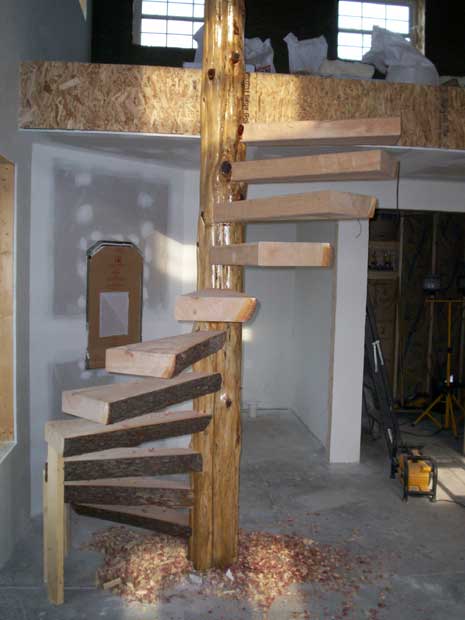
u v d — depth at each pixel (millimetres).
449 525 4109
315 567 3432
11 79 3340
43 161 3977
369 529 4016
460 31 7285
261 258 2363
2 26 3139
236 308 2398
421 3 7277
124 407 2301
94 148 4117
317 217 2535
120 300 4508
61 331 4156
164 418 2996
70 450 2609
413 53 4340
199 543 3295
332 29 7141
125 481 3295
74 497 3111
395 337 7477
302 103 3725
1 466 3293
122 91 3605
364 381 6262
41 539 3713
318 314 6090
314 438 6164
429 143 3863
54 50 4430
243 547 3596
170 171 4840
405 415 7320
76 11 5445
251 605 3047
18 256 3543
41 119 3535
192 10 7074
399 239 7387
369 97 3785
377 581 3324
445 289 7430
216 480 3258
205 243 3154
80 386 4301
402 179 5219
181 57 7020
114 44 6891
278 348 7266
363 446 5906
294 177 2676
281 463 5359
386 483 4898
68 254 4176
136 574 3281
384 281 7434
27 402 3816
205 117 3127
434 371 7492
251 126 2887
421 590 3248
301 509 4332
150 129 3637
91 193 4297
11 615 2922
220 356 3186
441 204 5309
